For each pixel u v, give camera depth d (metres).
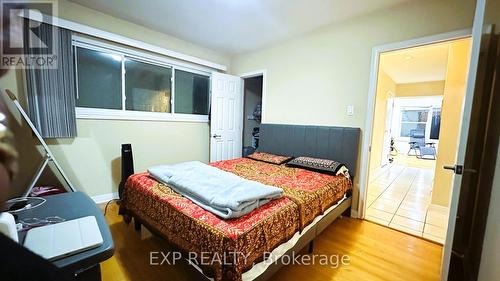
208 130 3.94
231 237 1.12
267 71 3.56
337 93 2.77
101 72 2.71
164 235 1.55
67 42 2.34
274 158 3.07
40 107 2.22
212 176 1.91
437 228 2.34
